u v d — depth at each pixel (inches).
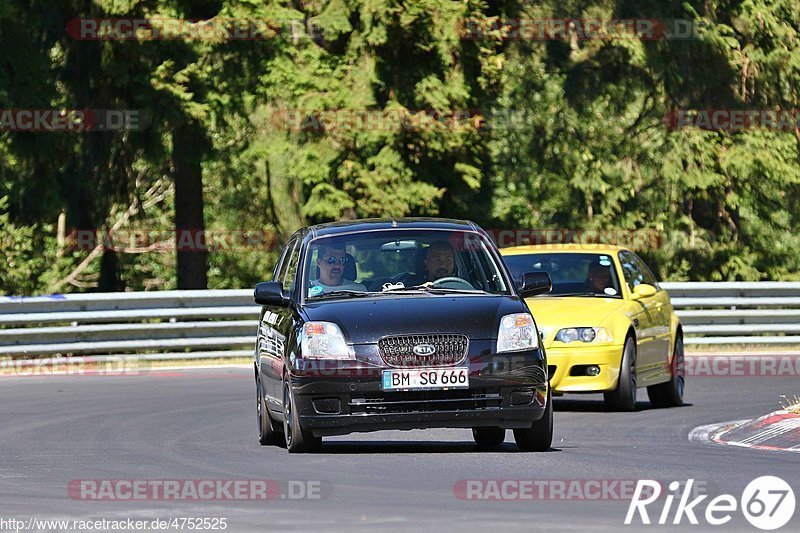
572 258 2231.8
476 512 1092.5
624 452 1520.7
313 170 4178.2
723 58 4766.2
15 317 2999.5
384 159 4143.7
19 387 2578.7
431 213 4284.0
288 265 1727.4
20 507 1170.0
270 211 4987.7
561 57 4825.3
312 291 1595.7
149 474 1382.9
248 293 3223.4
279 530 1023.6
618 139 5093.5
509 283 1589.6
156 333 3117.6
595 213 5172.2
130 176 4315.9
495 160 4982.8
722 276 4982.8
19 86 3988.7
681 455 1491.1
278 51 4109.3
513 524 1030.4
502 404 1469.0
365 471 1357.0
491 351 1473.9
